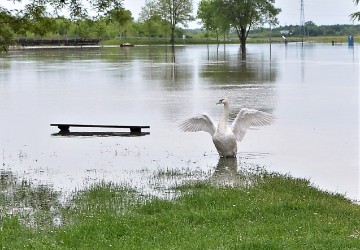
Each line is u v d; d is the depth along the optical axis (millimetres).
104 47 139500
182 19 138500
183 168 20359
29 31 23281
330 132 26281
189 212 13852
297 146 23531
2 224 13453
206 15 129250
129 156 22406
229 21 95688
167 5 138500
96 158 22109
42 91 44812
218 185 17578
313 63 70812
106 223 13039
